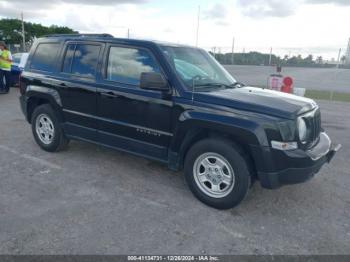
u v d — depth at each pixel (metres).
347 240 3.09
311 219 3.47
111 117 4.31
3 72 11.52
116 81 4.23
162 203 3.70
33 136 5.86
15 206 3.48
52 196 3.76
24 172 4.43
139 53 4.05
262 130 3.22
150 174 4.54
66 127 4.91
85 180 4.25
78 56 4.68
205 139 3.62
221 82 4.30
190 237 3.04
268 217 3.48
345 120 8.79
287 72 32.56
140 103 3.96
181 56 4.15
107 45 4.37
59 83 4.80
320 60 43.59
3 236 2.92
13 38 53.75
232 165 3.41
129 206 3.60
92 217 3.32
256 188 4.20
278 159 3.22
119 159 5.08
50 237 2.94
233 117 3.35
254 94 3.81
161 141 3.93
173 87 3.73
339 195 4.09
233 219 3.41
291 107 3.41
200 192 3.70
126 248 2.83
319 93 15.44
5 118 7.72
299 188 4.25
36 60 5.29
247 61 37.19
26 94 5.32
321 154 3.48
